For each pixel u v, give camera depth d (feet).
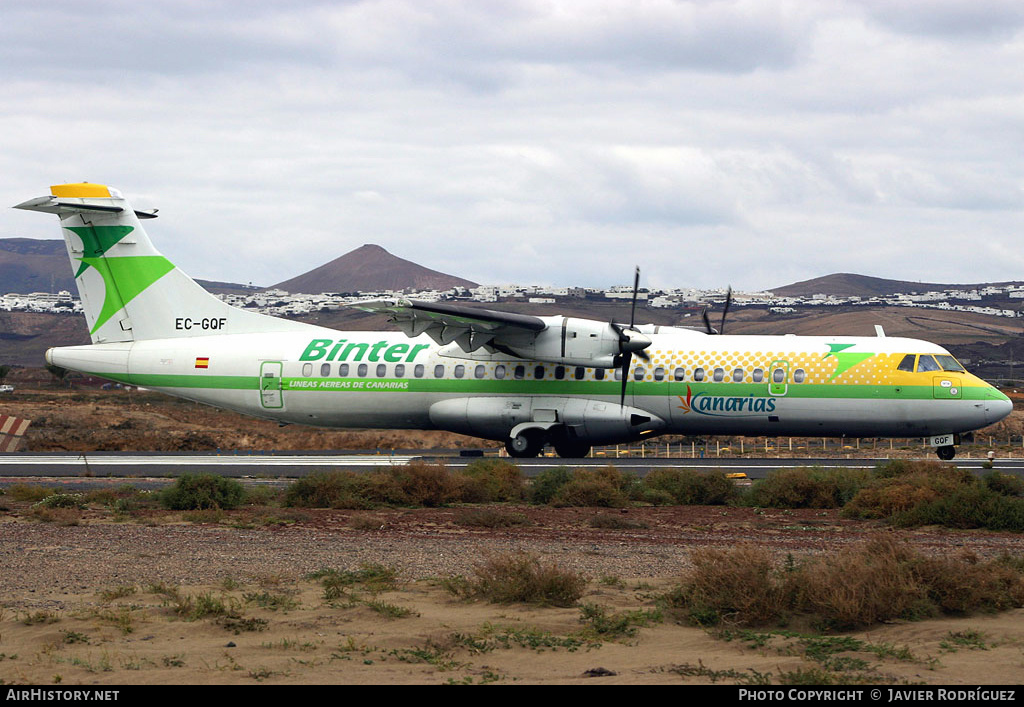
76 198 343.67
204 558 145.28
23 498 213.05
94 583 126.52
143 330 351.05
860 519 201.46
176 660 90.22
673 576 135.64
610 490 219.20
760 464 306.35
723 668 88.89
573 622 107.34
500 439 341.82
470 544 161.27
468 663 90.84
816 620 107.45
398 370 335.26
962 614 112.16
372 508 209.46
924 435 313.73
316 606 114.62
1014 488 227.81
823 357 313.73
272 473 275.59
